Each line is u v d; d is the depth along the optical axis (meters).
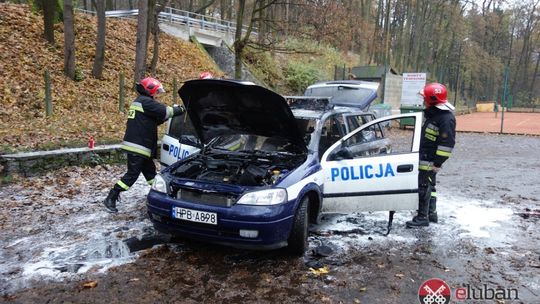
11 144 7.93
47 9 14.15
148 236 4.80
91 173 7.59
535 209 6.39
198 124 5.23
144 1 13.02
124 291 3.54
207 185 4.11
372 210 4.95
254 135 5.27
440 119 5.24
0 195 6.15
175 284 3.68
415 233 5.18
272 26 14.86
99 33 13.87
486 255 4.55
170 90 15.69
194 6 37.66
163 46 19.33
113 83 14.36
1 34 13.57
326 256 4.36
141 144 5.39
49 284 3.63
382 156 4.95
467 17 57.91
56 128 9.61
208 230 4.01
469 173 9.33
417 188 4.90
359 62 32.38
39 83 12.12
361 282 3.82
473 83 63.53
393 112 22.47
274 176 4.34
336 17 16.62
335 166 4.81
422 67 46.66
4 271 3.85
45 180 6.92
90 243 4.55
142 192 6.71
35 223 5.13
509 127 22.67
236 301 3.42
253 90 4.32
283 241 4.05
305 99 6.10
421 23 42.91
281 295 3.54
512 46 66.44
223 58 23.41
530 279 4.00
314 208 4.68
